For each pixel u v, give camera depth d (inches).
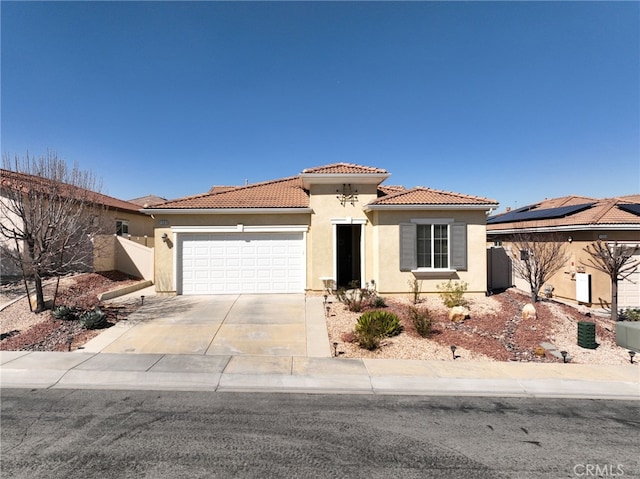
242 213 600.7
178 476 170.4
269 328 427.2
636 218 615.2
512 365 333.1
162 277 595.2
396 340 389.7
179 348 364.2
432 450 196.1
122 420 226.4
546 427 223.8
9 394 264.4
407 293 570.3
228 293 602.9
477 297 571.5
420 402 259.0
